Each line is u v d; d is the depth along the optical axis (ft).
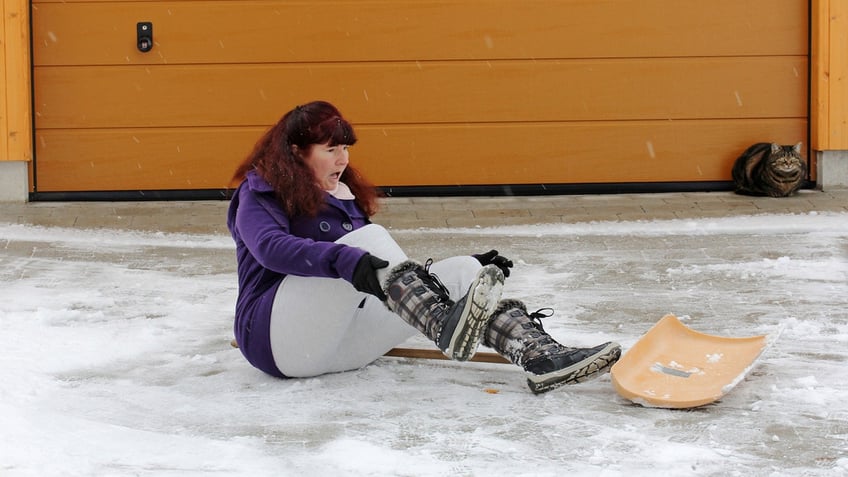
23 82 33.42
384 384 14.25
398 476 10.83
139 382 14.53
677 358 14.82
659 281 22.00
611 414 12.86
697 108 35.27
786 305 19.43
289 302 13.70
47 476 10.75
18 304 20.02
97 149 34.35
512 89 34.83
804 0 35.09
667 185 35.42
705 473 10.79
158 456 11.43
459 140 34.96
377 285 12.83
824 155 35.12
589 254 25.30
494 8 34.53
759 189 33.91
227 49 34.30
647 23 34.86
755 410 12.94
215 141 34.55
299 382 14.35
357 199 15.01
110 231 29.35
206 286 22.02
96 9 33.96
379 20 34.40
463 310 12.40
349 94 34.63
